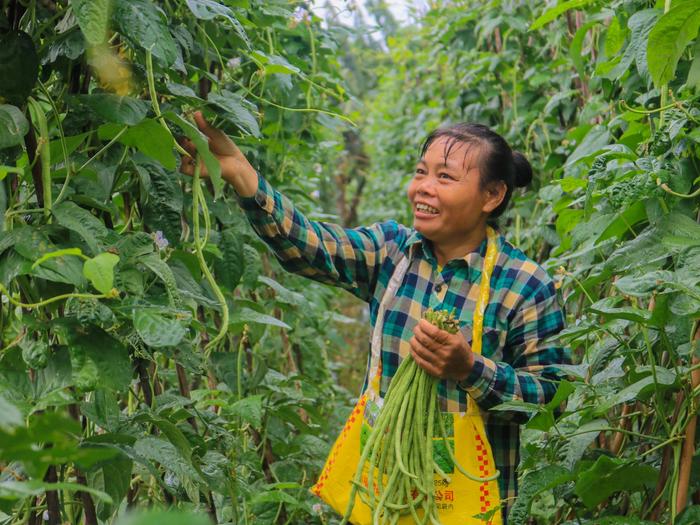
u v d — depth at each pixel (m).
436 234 1.86
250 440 2.54
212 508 1.97
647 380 1.65
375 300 1.96
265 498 1.87
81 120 1.53
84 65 1.55
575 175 2.63
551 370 1.82
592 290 2.40
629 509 1.99
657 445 1.76
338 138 3.82
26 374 1.38
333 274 1.96
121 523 0.55
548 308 1.84
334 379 4.13
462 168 1.84
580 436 1.77
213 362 2.23
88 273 1.23
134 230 1.88
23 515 1.61
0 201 1.37
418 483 1.66
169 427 1.55
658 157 1.80
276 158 3.08
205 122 1.75
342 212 8.08
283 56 2.64
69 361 1.37
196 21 1.87
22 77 1.37
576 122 3.43
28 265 1.30
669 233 1.74
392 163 5.97
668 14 1.55
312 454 2.49
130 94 1.55
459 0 4.29
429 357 1.66
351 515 1.79
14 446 0.83
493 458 1.80
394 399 1.71
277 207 1.88
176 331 1.33
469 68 3.91
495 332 1.83
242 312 1.94
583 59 2.95
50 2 1.53
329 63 3.10
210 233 2.14
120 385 1.33
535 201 3.38
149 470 1.47
